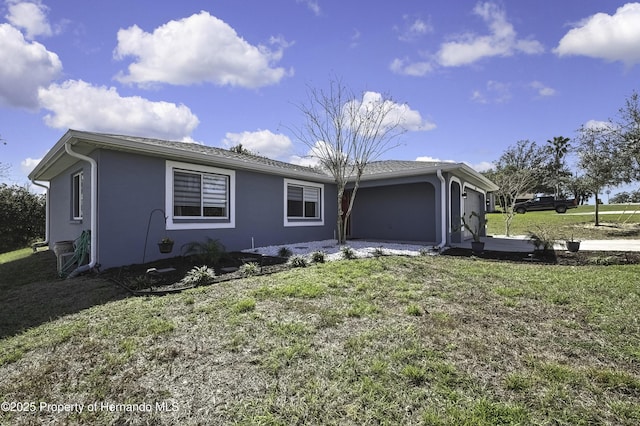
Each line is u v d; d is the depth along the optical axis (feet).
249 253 28.99
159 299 14.69
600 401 7.29
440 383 7.90
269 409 7.13
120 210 22.70
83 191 25.81
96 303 14.58
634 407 7.06
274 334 10.67
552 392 7.55
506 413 6.82
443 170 34.06
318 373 8.41
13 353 10.02
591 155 45.42
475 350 9.54
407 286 16.37
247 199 31.81
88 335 11.05
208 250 24.57
